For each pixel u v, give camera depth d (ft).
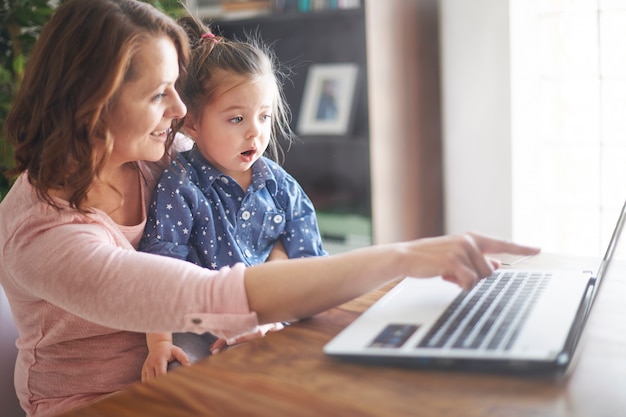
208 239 4.11
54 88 3.09
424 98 8.48
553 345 2.29
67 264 2.94
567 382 2.22
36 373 3.52
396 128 8.14
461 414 2.03
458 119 8.54
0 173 4.46
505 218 8.37
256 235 4.42
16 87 4.81
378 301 2.96
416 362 2.32
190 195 4.03
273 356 2.57
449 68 8.49
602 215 8.25
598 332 2.67
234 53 4.25
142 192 3.90
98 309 2.87
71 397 3.48
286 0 8.55
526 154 8.36
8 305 3.84
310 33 8.82
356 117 8.62
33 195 3.21
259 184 4.37
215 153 4.25
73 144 3.09
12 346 3.84
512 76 8.02
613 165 8.10
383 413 2.07
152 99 3.20
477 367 2.27
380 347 2.41
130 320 2.84
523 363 2.20
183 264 2.91
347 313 3.02
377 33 7.80
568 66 8.18
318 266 2.81
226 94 4.13
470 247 2.73
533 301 2.80
